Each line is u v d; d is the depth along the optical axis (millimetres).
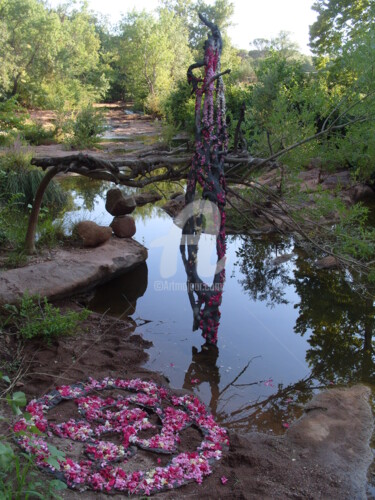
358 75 6391
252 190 7223
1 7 31047
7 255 6449
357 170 10070
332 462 3359
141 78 35531
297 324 5812
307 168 11789
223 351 5090
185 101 21891
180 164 6195
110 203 7465
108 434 3525
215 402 4234
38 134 18172
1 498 2568
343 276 7254
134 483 2975
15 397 2641
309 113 6785
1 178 8945
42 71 32250
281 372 4773
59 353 4570
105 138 21234
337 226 6324
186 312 5906
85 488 2906
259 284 6965
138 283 6621
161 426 3689
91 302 5980
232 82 22203
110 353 4719
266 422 3984
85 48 44500
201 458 3301
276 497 2971
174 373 4613
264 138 6863
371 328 5777
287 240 8570
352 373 4820
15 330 4836
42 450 3084
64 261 6176
